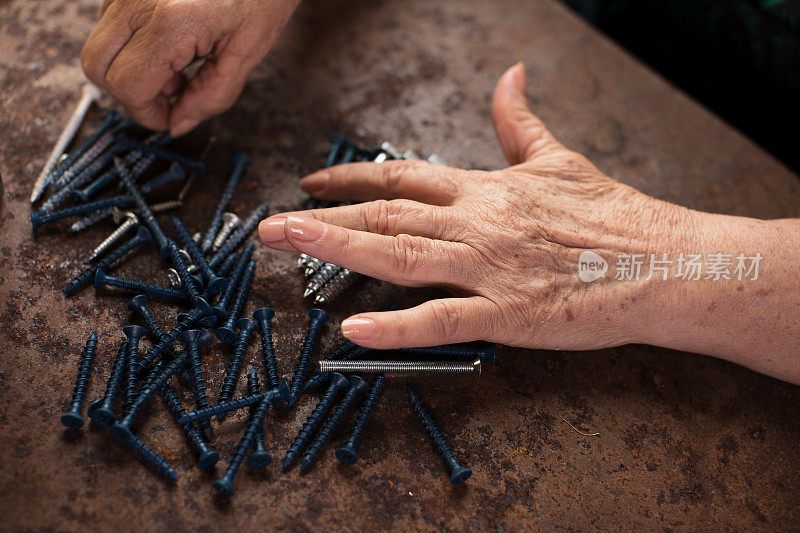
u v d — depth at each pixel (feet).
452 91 2.13
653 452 1.67
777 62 2.26
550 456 1.65
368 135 2.04
